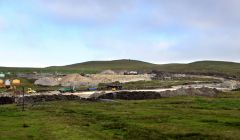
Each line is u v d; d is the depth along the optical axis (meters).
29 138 60.47
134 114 91.12
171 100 127.94
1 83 193.88
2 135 62.69
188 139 61.12
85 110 101.00
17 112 97.31
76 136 62.12
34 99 132.88
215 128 69.56
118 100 134.12
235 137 60.81
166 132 65.81
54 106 112.50
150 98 140.62
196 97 139.62
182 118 83.25
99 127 72.50
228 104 113.62
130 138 61.81
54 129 68.44
